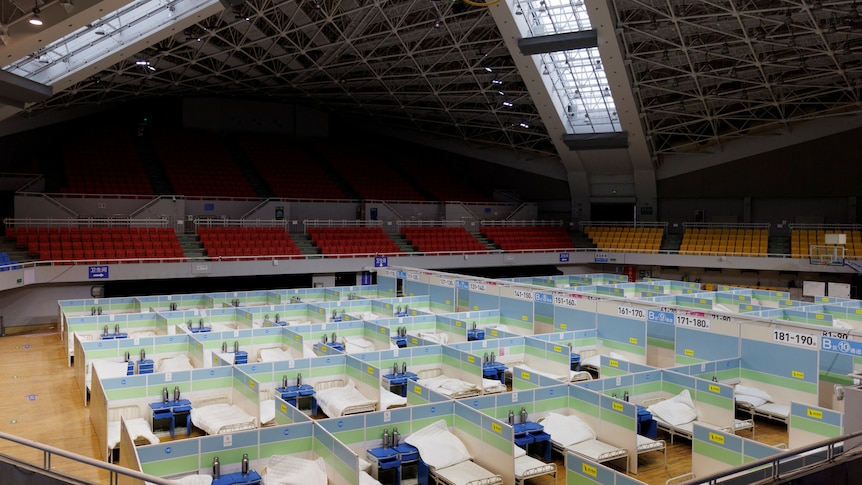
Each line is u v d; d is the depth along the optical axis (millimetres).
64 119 34219
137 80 29125
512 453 10445
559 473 11703
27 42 15203
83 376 15367
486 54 28312
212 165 37031
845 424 7914
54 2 14125
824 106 30641
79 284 25234
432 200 39844
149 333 20031
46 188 30672
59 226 28281
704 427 10891
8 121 30969
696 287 25906
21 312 23969
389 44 28297
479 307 22547
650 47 26500
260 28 26500
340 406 13484
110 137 36469
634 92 28797
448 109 35688
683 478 11477
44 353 20344
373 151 45531
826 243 29484
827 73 25953
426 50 27906
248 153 39344
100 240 26859
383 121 43594
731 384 15234
